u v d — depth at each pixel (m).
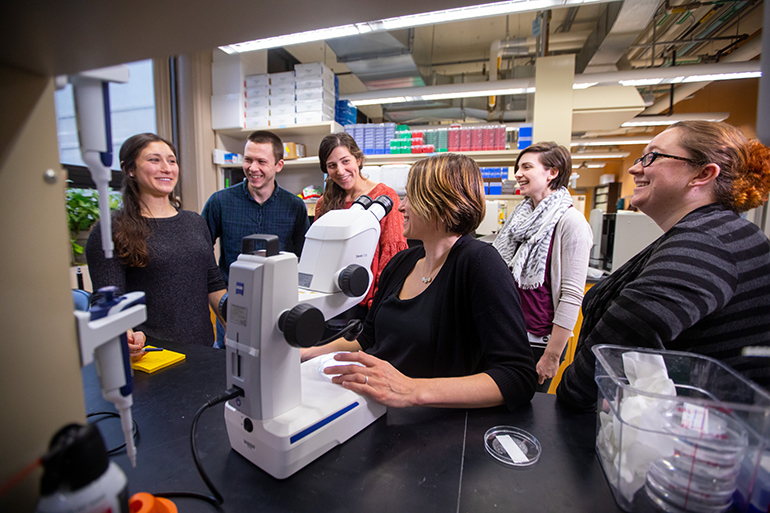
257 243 0.56
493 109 4.82
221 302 0.56
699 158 0.72
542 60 2.97
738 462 0.40
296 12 0.30
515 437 0.61
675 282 0.61
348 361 0.69
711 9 3.57
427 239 0.91
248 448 0.54
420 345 0.85
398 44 3.18
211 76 3.03
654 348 0.62
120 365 0.40
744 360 0.63
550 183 1.69
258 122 3.04
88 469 0.29
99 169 0.39
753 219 2.06
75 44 0.30
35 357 0.33
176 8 0.27
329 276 0.65
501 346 0.73
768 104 0.34
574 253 1.47
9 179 0.31
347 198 2.00
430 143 3.08
